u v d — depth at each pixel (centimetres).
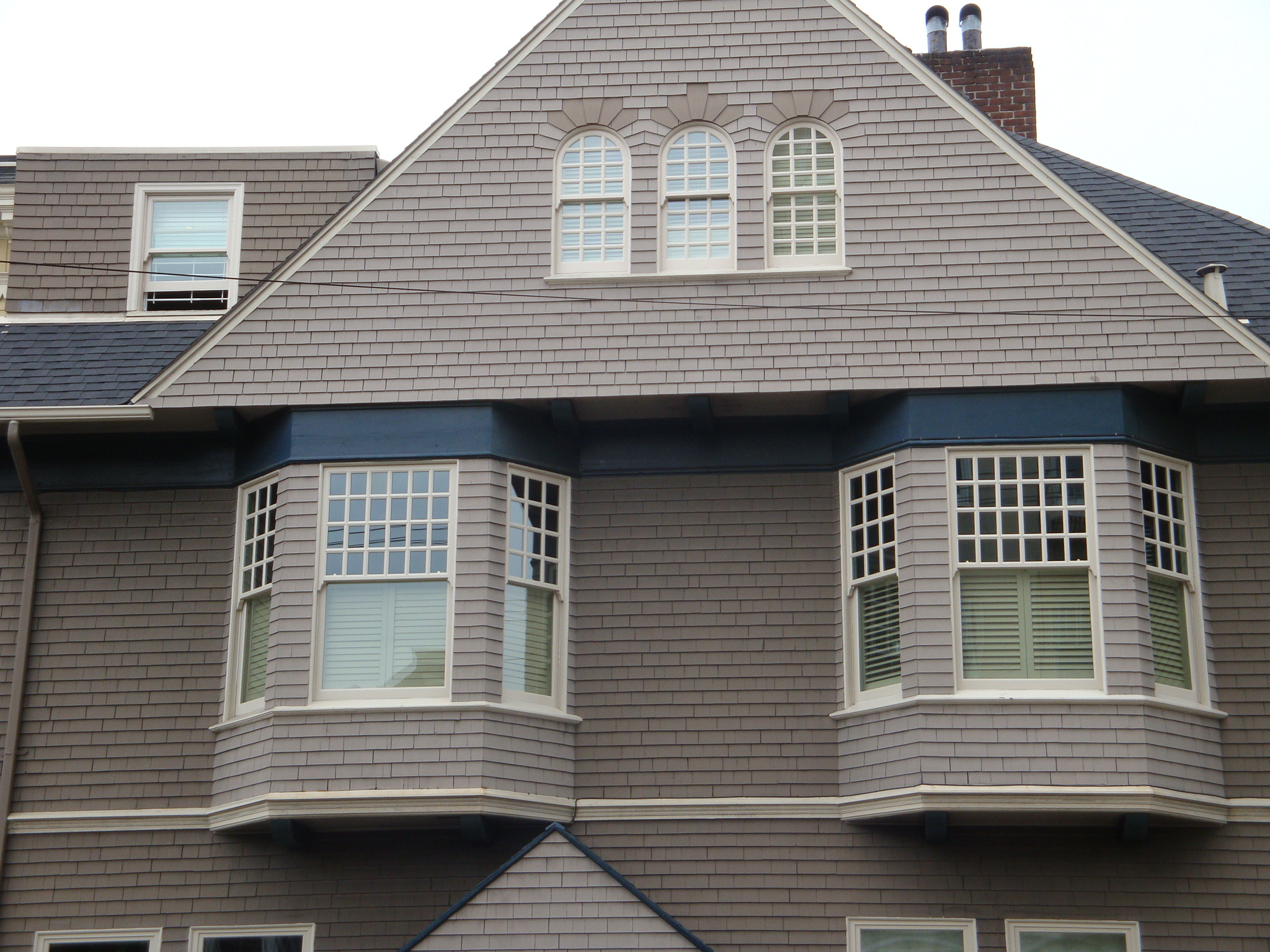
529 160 1805
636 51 1834
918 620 1622
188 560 1775
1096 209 1725
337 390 1734
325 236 1783
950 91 1780
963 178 1753
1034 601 1636
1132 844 1602
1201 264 1859
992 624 1633
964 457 1681
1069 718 1574
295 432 1730
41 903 1662
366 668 1659
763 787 1648
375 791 1592
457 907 1465
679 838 1639
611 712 1688
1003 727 1575
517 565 1706
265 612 1725
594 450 1780
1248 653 1659
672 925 1452
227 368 1747
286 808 1589
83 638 1752
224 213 2016
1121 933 1580
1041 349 1691
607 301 1744
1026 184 1742
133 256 1989
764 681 1686
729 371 1709
